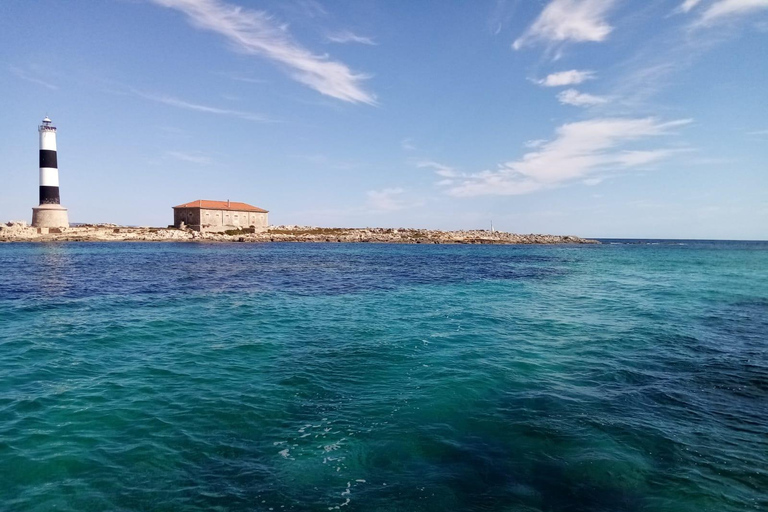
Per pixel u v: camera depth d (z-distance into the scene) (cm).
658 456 714
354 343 1457
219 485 638
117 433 791
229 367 1187
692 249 12481
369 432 804
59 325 1692
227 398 963
